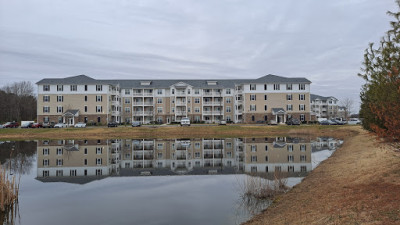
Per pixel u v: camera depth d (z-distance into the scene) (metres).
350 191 11.86
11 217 13.21
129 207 14.38
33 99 121.38
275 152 32.22
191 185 18.72
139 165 26.61
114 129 59.03
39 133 56.16
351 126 57.03
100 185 19.19
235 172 22.59
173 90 88.44
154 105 88.81
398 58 9.45
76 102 78.44
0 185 14.46
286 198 13.76
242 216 12.31
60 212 13.78
